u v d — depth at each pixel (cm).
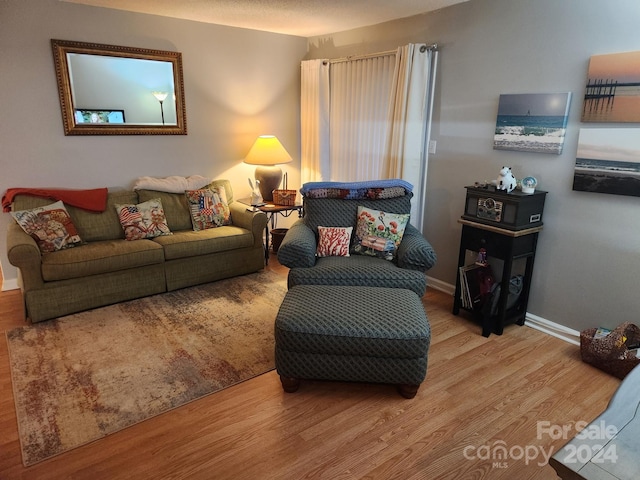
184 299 343
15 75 328
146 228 357
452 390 233
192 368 249
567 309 291
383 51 393
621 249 260
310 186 341
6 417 206
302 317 217
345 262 293
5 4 314
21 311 317
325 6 336
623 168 248
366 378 221
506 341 288
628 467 101
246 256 394
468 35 321
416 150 364
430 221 379
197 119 422
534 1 278
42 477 173
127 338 281
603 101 252
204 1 328
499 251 287
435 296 364
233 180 461
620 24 241
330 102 457
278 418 210
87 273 308
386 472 177
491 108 315
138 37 373
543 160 289
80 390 227
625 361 239
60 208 332
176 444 192
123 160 388
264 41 447
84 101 358
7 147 335
